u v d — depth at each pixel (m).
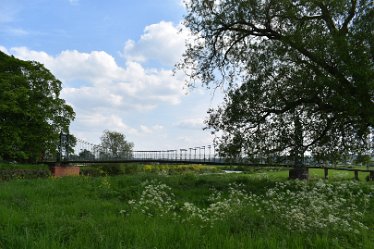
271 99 17.45
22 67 44.97
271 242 6.48
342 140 17.06
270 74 17.69
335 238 7.08
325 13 16.08
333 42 14.48
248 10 18.05
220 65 20.69
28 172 35.28
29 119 42.22
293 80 16.88
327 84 14.50
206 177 21.44
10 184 17.89
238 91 18.47
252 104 17.88
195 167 54.41
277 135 17.91
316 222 7.71
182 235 6.97
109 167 48.00
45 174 35.78
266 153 18.08
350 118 15.75
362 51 14.12
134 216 9.21
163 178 19.00
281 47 16.72
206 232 7.45
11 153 39.31
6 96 39.97
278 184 16.67
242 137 18.59
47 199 13.20
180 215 9.56
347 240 7.25
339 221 8.05
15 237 6.71
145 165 53.25
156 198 10.56
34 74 44.22
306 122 17.39
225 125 18.91
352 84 14.60
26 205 11.41
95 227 7.63
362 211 10.81
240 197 12.39
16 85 42.53
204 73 20.91
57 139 44.06
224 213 8.73
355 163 17.39
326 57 14.84
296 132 17.44
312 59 15.40
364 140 16.59
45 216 8.95
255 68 18.12
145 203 10.70
